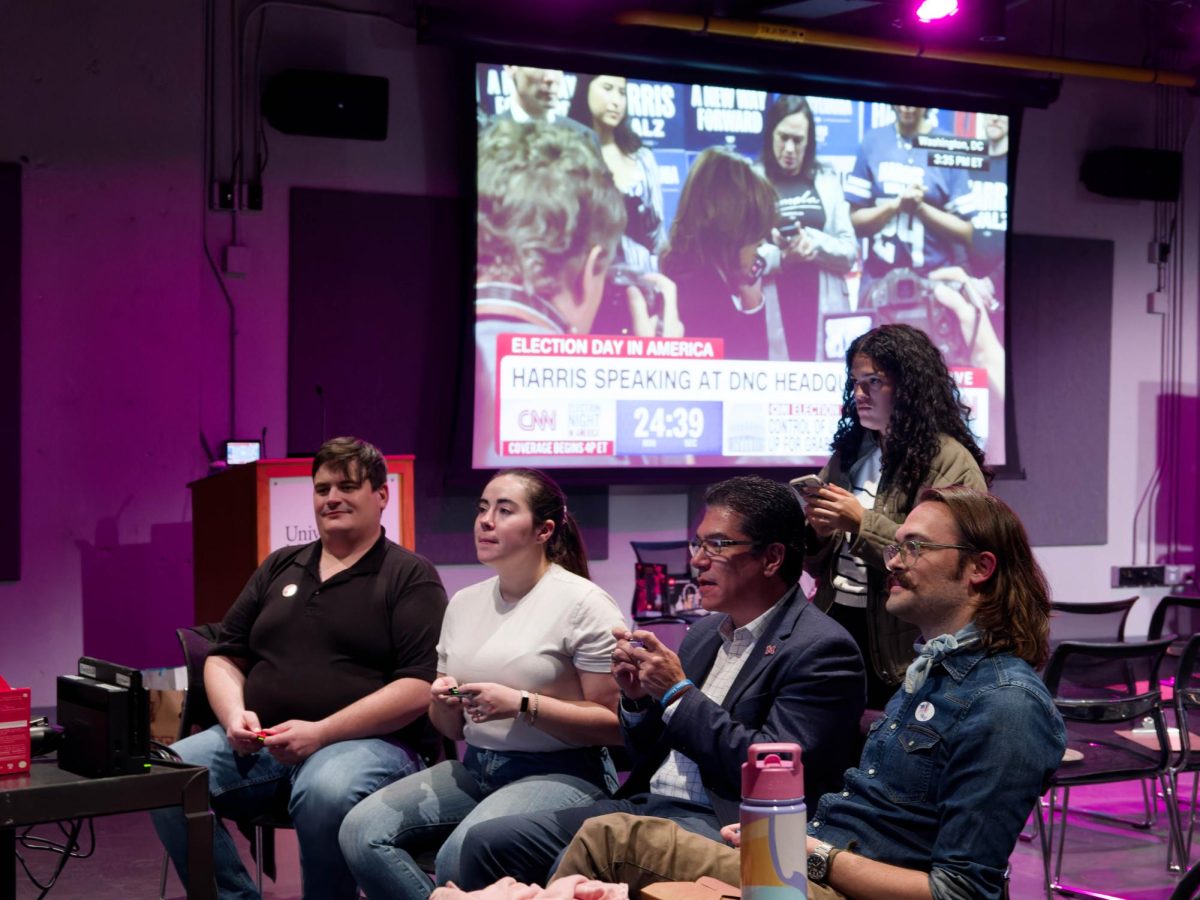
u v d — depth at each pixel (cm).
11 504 565
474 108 616
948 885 193
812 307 682
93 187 572
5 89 559
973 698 204
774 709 250
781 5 634
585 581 305
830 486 300
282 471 423
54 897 394
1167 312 791
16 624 568
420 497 639
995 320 721
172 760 262
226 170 602
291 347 616
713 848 225
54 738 269
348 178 624
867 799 215
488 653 302
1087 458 776
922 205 703
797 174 676
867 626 309
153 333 582
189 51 585
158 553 585
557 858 265
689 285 657
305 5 613
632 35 630
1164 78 752
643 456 655
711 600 263
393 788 302
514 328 629
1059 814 504
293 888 411
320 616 335
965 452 312
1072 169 768
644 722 267
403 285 634
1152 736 436
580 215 637
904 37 685
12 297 562
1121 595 785
